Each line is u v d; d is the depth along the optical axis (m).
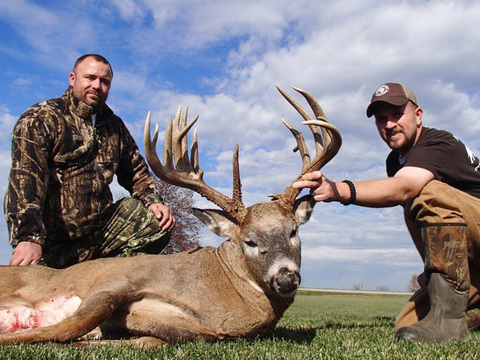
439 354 1.09
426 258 1.40
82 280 1.56
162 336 1.43
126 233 2.04
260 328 1.46
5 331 1.55
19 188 1.70
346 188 1.38
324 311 3.48
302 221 1.59
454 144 1.54
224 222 1.58
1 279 1.58
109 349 1.13
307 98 1.48
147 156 1.53
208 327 1.43
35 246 1.66
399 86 1.64
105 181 2.00
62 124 1.90
